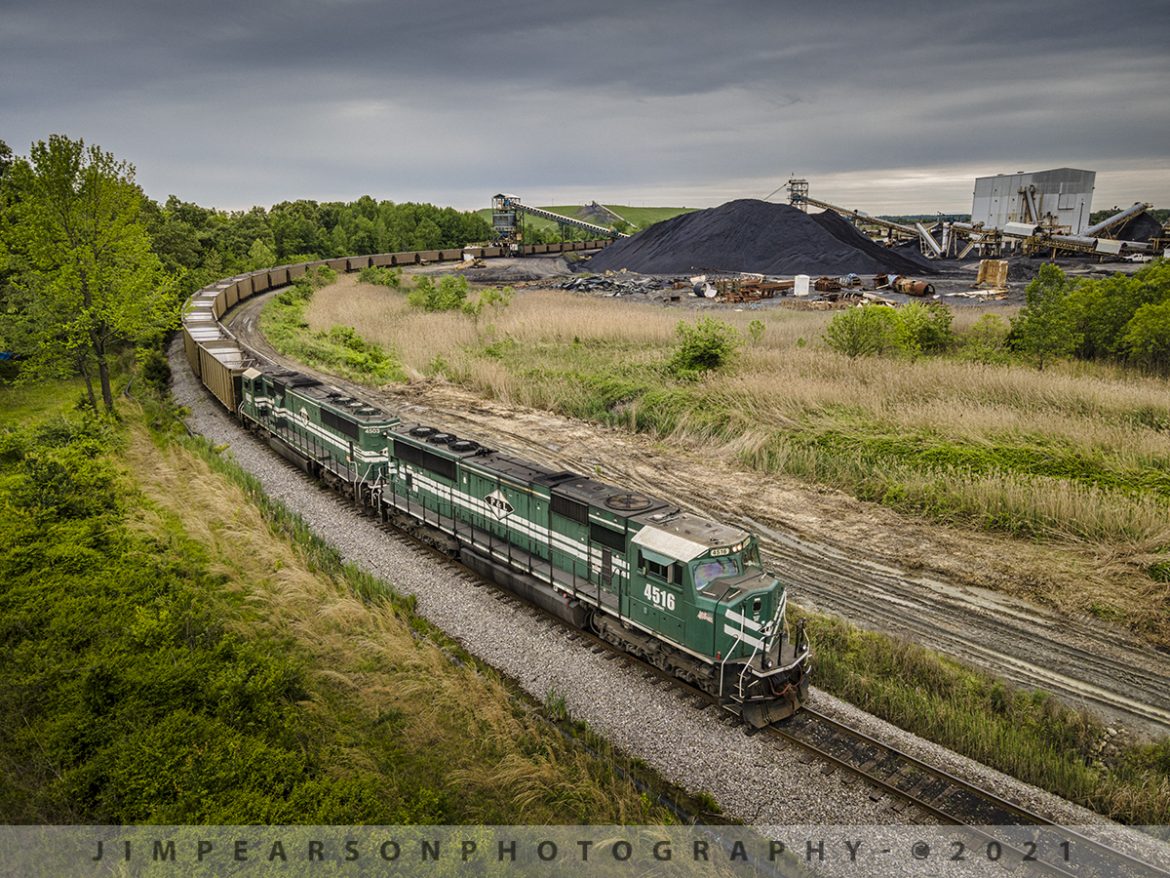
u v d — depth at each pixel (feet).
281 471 91.81
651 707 46.19
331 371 141.28
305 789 33.24
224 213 418.92
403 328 174.29
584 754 41.52
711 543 46.21
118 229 100.17
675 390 114.21
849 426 96.07
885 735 44.11
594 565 53.62
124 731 36.86
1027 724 47.14
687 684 48.42
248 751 35.47
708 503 82.94
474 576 64.03
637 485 88.28
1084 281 138.10
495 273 319.27
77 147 94.27
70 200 94.38
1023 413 94.17
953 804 38.58
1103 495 74.08
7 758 35.32
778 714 44.16
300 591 56.85
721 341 124.16
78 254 97.25
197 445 96.84
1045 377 106.01
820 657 52.54
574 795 37.81
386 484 76.23
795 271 277.85
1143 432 85.81
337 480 83.82
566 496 55.06
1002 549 70.69
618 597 51.55
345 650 49.88
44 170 92.22
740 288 224.74
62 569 53.72
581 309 192.85
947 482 80.02
